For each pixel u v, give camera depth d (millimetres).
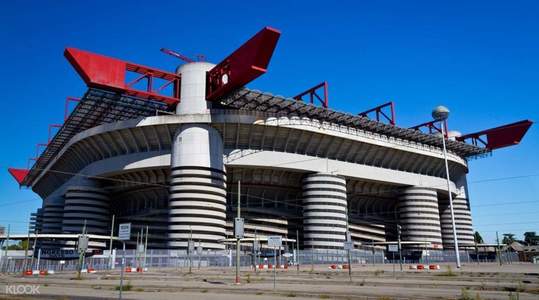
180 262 65812
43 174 105625
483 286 23938
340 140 82500
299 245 88500
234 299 18688
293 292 21469
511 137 100812
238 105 73938
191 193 70562
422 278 31547
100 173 80625
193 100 73500
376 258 83375
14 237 76625
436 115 60531
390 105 89625
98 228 84500
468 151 105125
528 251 98812
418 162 96688
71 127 81562
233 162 75250
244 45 62406
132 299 18703
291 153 79188
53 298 19328
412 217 94875
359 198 98000
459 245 100750
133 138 75750
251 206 85438
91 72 63000
